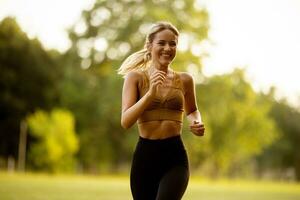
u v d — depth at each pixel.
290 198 23.62
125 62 6.14
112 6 56.22
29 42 62.53
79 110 58.22
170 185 5.66
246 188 36.09
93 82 58.47
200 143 53.53
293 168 83.75
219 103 53.00
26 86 61.31
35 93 61.47
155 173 5.86
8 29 62.56
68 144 47.91
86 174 59.47
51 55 65.12
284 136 83.25
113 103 52.28
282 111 84.62
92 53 56.81
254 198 23.02
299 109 86.44
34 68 61.50
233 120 55.62
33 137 58.53
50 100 61.41
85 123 58.28
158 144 5.85
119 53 54.53
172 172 5.78
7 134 60.19
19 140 60.19
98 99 55.88
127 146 53.53
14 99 60.34
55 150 47.19
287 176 82.94
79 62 57.97
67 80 58.00
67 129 47.81
